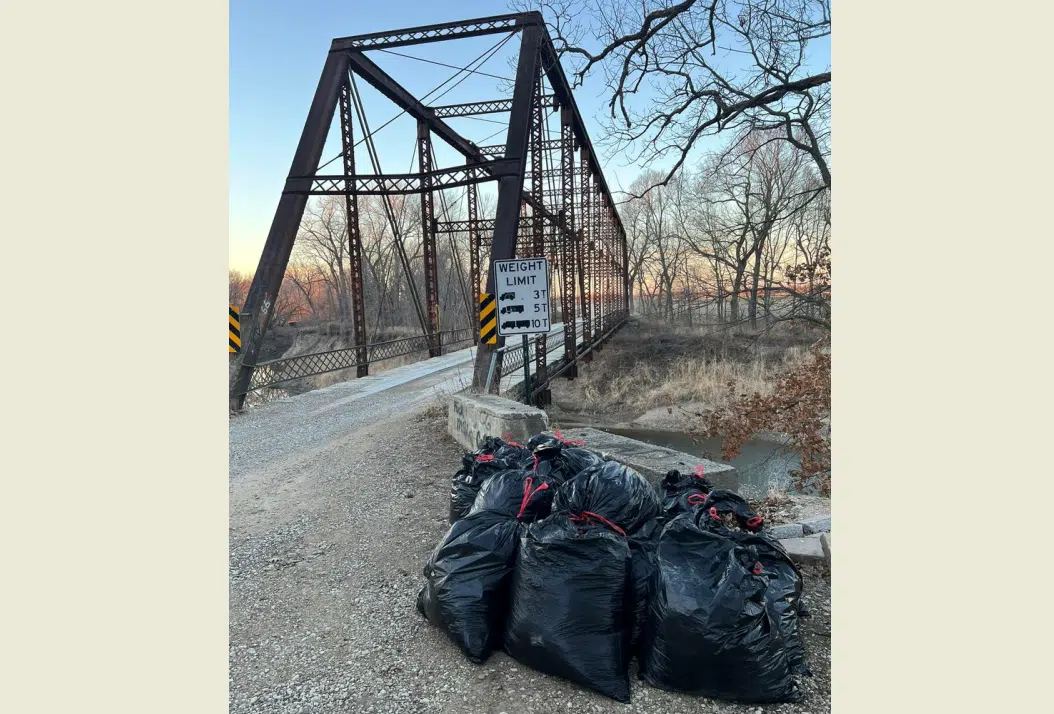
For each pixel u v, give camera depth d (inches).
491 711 108.3
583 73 304.0
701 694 106.3
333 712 112.0
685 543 113.4
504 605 127.0
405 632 136.9
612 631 111.7
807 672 113.3
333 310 2421.3
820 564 160.7
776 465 450.6
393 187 531.5
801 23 264.5
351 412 478.9
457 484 181.6
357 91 644.7
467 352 1009.5
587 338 980.6
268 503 251.8
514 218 485.4
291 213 523.5
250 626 147.6
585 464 156.3
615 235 1534.2
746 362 722.8
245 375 502.9
